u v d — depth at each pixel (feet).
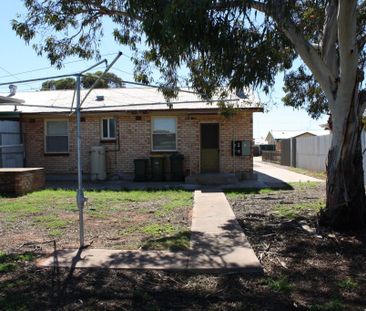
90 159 63.57
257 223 31.78
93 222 32.65
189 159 62.64
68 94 72.43
